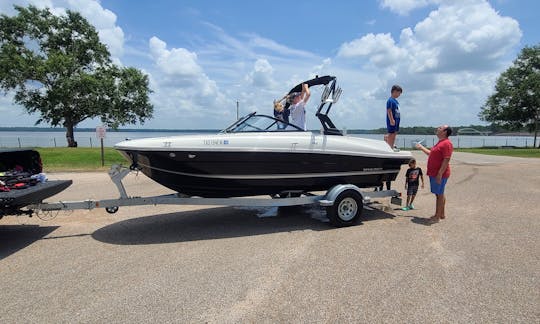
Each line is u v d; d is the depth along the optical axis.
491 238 4.69
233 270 3.67
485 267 3.68
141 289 3.25
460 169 13.70
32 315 2.81
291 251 4.25
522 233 4.91
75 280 3.47
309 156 5.33
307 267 3.73
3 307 2.94
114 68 34.94
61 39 34.75
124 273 3.62
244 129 5.47
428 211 6.38
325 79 6.06
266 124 5.52
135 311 2.85
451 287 3.21
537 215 5.99
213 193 5.38
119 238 4.88
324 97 5.86
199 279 3.45
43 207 4.59
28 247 4.50
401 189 9.12
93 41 35.44
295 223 5.66
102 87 32.03
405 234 4.92
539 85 39.53
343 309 2.84
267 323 2.64
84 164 16.77
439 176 5.47
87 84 31.23
